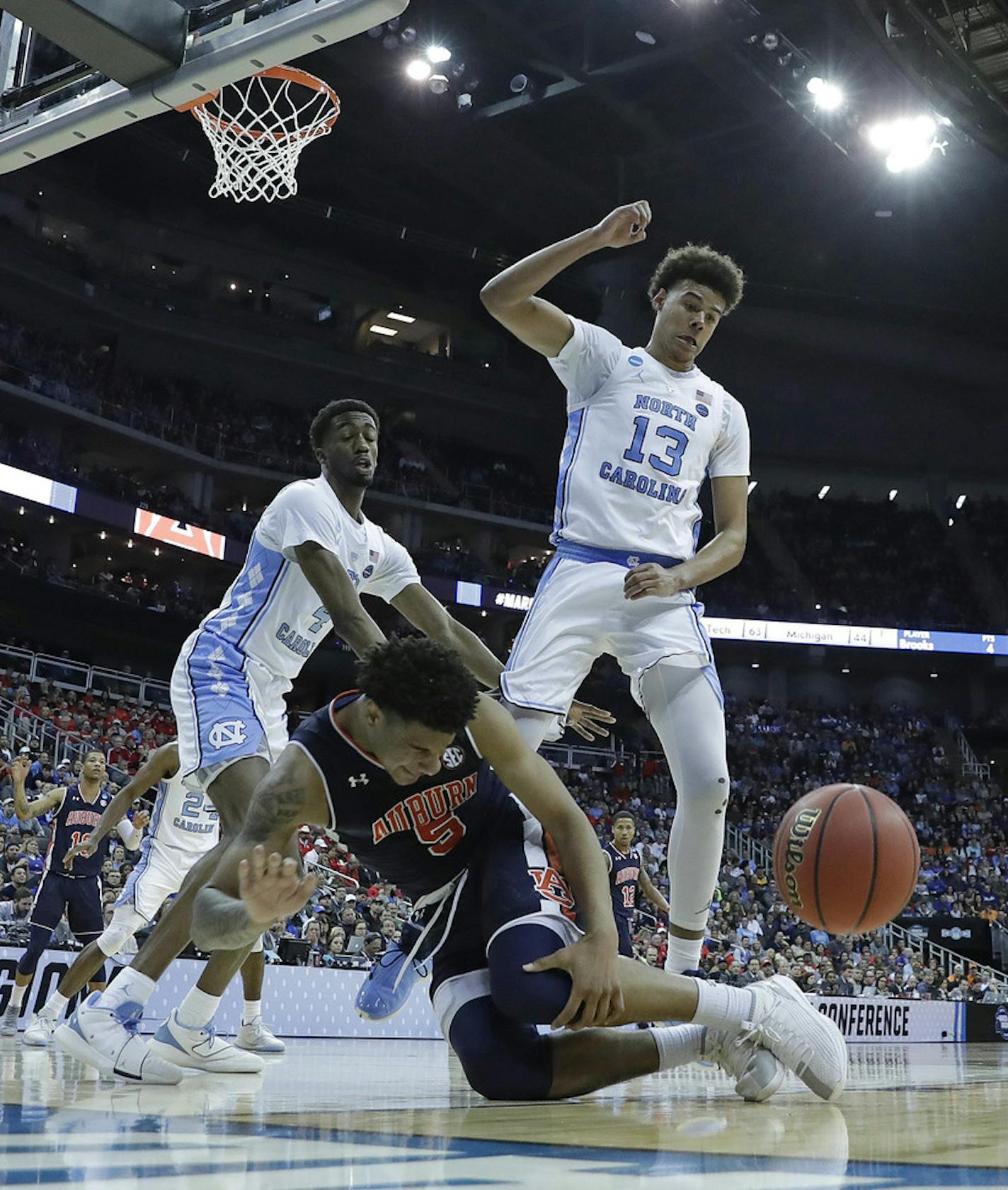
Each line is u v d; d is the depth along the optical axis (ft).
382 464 84.74
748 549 89.35
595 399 12.12
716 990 8.71
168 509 73.77
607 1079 8.41
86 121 18.34
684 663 11.47
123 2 16.61
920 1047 38.86
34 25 16.65
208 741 11.43
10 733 50.24
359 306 88.02
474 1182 4.46
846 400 90.48
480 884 8.63
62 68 19.13
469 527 86.69
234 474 80.12
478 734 8.00
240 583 12.29
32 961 23.13
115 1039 10.34
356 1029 31.35
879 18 48.16
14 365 71.15
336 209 81.61
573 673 11.54
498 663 13.04
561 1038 8.39
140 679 69.36
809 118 65.41
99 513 69.00
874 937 59.41
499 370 90.94
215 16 17.13
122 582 75.05
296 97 34.96
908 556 89.15
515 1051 8.25
